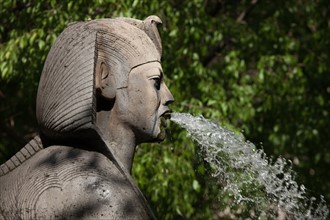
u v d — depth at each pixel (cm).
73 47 564
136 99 575
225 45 1405
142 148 1200
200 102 1248
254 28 1420
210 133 710
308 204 783
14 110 1389
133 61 576
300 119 1426
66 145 565
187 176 1183
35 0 1228
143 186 1173
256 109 1382
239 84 1348
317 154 1437
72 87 557
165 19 1254
